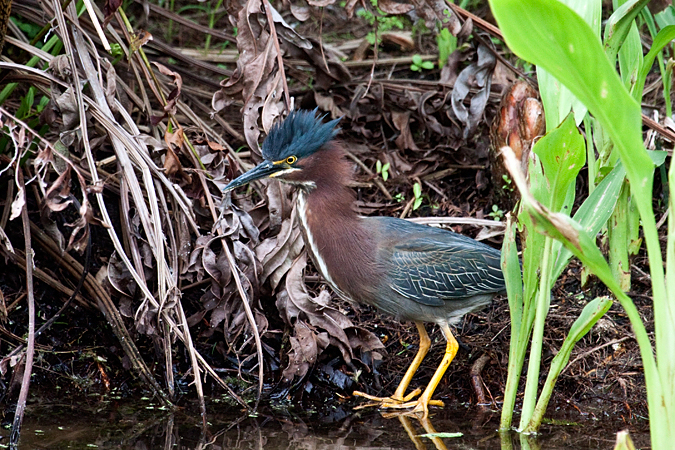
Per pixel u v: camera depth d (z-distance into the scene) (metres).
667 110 10.82
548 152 7.30
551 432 8.76
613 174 8.36
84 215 8.48
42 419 8.88
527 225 7.66
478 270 9.88
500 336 10.79
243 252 9.91
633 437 8.68
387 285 9.73
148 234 9.28
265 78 10.38
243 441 8.43
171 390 9.55
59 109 9.33
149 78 10.45
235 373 10.38
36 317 10.58
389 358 10.72
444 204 13.03
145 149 9.51
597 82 5.65
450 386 10.30
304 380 10.01
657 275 6.28
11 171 10.81
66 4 9.84
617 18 8.09
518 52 5.68
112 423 8.87
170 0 17.28
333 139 10.20
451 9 11.45
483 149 13.48
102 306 10.20
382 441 8.49
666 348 6.32
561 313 11.03
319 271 10.09
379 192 13.27
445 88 13.49
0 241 10.27
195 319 10.40
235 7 10.34
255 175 9.70
